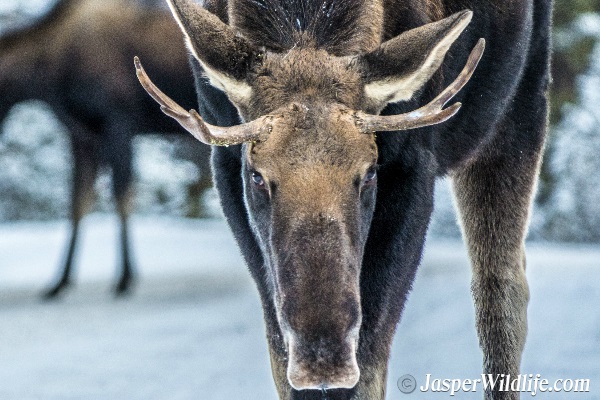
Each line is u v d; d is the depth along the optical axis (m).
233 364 29.86
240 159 18.27
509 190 22.48
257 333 35.22
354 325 15.28
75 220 48.88
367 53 17.00
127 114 48.38
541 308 38.75
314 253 15.35
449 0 20.06
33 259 58.84
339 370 15.02
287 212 15.70
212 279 51.31
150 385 27.28
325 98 16.52
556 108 86.19
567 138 85.75
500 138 22.33
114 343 33.88
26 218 90.38
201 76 18.97
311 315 15.10
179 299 45.00
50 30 48.75
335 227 15.55
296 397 17.50
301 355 15.07
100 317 40.19
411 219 18.47
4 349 33.09
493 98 21.00
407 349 30.89
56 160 89.88
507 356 22.30
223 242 66.56
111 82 48.12
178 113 15.95
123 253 47.53
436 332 33.91
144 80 16.03
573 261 58.12
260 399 25.44
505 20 20.75
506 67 21.02
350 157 15.99
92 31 48.59
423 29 16.83
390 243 18.28
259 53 17.06
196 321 38.38
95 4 48.84
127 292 47.09
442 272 51.72
